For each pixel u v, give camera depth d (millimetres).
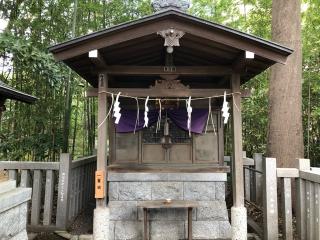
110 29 3861
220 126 5473
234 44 3992
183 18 3871
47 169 5582
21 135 7887
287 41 6070
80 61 4363
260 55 4023
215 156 5398
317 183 4215
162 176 5234
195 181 5234
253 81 9656
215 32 3979
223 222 5137
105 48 4090
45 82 7418
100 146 4422
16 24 7301
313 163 9711
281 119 5941
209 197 5219
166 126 5254
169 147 5379
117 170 5223
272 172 4789
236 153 4496
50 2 8102
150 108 5359
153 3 4918
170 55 4645
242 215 4371
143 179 5223
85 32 9008
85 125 10516
